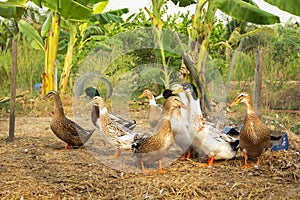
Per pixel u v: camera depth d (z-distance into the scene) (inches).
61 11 177.6
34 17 335.6
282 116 202.8
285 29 247.8
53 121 147.1
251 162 138.2
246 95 129.6
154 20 150.5
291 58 235.6
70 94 271.6
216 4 148.2
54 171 128.2
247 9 145.0
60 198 109.9
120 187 117.0
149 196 111.0
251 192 114.3
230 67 236.7
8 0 204.2
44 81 247.4
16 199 108.3
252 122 129.4
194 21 156.2
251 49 239.0
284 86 226.5
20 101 237.9
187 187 116.0
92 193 113.4
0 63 267.4
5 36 334.6
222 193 114.1
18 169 129.3
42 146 156.0
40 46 255.9
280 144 146.3
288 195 112.6
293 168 131.0
